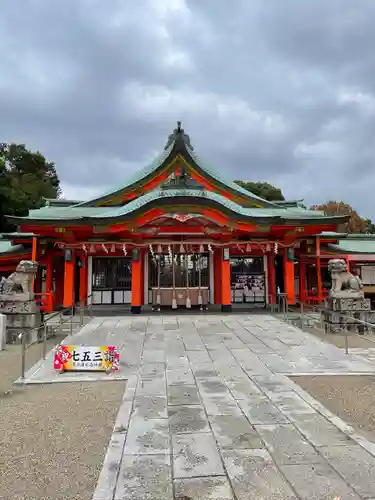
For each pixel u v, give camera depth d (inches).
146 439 213.9
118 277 897.5
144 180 866.8
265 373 350.0
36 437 221.8
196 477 173.9
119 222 735.1
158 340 506.0
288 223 761.6
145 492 162.6
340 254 951.0
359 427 232.7
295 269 999.0
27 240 856.3
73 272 796.0
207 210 745.6
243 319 684.1
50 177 2453.2
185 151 853.2
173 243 789.9
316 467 182.1
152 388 306.7
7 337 526.3
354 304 579.2
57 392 304.8
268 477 173.6
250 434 219.8
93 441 215.9
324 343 483.2
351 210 2325.3
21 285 544.4
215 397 284.0
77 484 172.2
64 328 617.9
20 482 174.2
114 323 647.1
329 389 306.7
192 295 810.8
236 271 924.6
